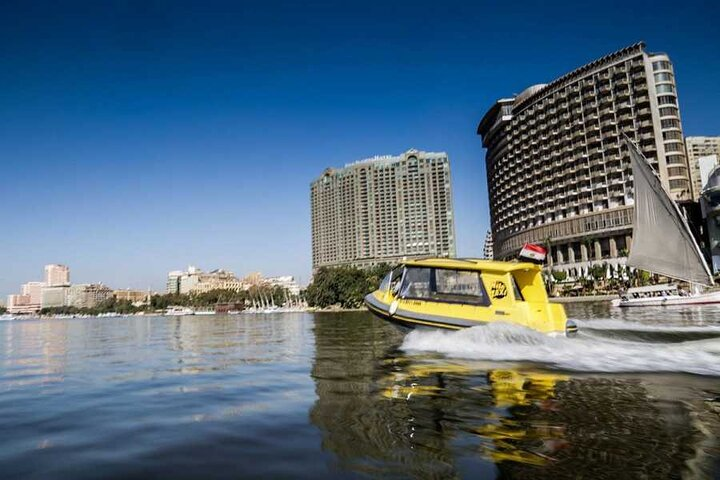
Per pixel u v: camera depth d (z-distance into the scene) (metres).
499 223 133.12
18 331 33.56
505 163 127.19
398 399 5.31
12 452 3.84
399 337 14.42
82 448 3.92
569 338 9.11
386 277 12.26
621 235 94.31
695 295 42.97
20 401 5.90
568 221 103.00
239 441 3.99
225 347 12.98
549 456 3.41
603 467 3.18
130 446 3.95
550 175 110.06
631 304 48.16
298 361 9.05
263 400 5.59
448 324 9.95
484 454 3.48
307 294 139.25
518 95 123.69
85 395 6.23
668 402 4.88
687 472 3.07
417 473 3.16
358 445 3.78
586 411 4.58
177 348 13.12
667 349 8.39
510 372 6.84
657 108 91.81
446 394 5.50
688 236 30.81
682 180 89.38
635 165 33.25
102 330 30.84
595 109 99.75
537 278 10.53
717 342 9.07
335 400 5.39
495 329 9.21
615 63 96.81
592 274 92.88
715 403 4.82
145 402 5.70
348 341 13.30
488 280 9.89
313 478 3.13
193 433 4.28
